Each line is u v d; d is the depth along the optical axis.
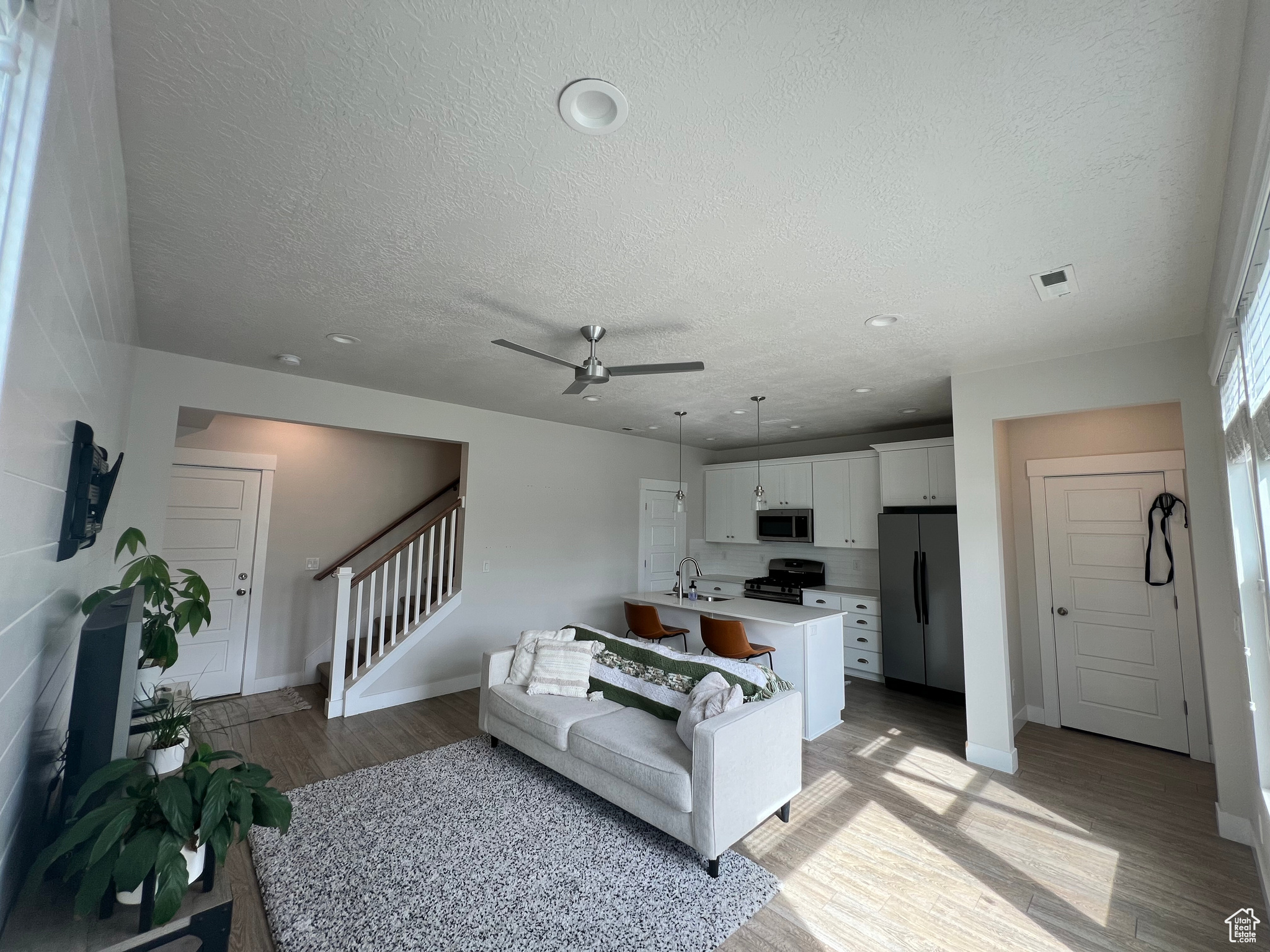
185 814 1.29
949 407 4.83
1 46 0.64
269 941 1.96
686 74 1.29
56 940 1.25
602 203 1.83
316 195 1.80
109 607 1.59
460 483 5.18
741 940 1.99
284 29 1.19
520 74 1.30
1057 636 4.26
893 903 2.20
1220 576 2.76
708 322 2.85
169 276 2.39
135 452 3.37
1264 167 1.20
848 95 1.36
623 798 2.64
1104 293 2.46
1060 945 1.98
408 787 3.09
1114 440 4.09
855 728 4.18
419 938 1.96
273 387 3.92
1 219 0.67
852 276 2.33
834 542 5.98
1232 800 2.67
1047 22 1.15
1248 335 1.70
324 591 5.34
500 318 2.85
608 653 3.56
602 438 6.24
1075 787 3.20
